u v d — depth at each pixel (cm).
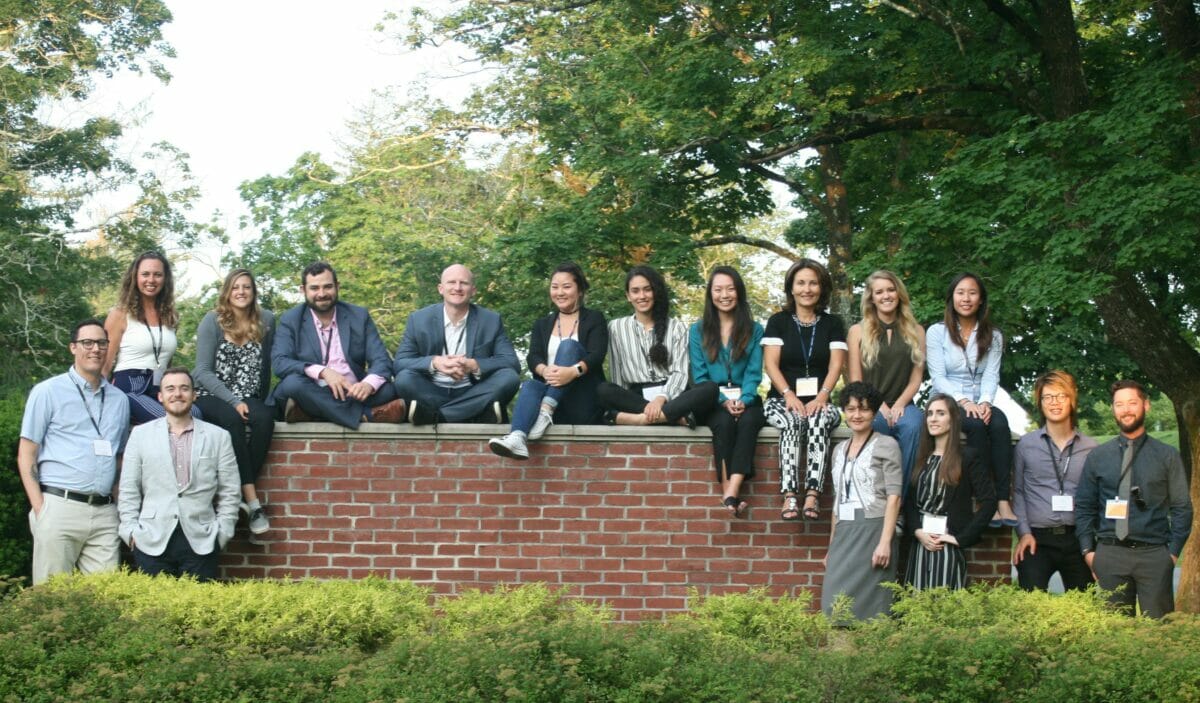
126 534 822
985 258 1358
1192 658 594
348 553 934
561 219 1723
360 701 562
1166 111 1293
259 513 908
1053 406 842
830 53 1580
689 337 938
